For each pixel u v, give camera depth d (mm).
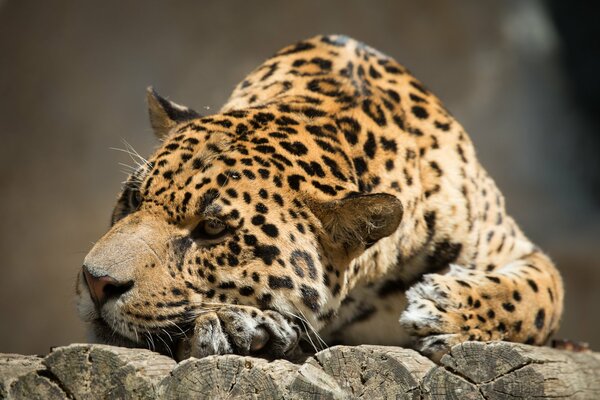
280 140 8484
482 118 33031
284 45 30219
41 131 28297
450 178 9586
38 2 28938
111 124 28719
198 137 8352
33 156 28109
